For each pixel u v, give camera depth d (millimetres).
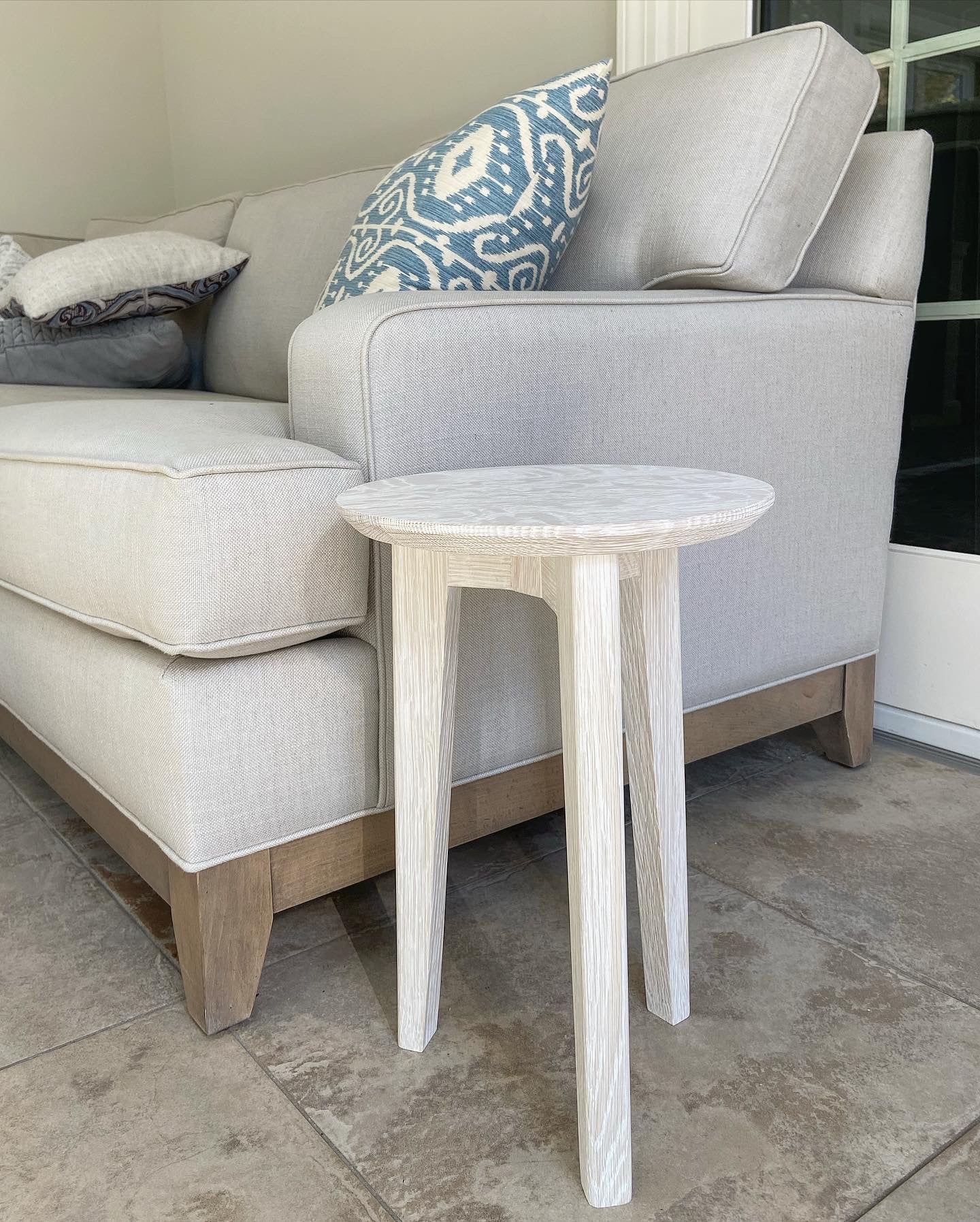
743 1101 879
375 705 1033
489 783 1148
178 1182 813
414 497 822
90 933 1178
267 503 911
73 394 1835
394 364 966
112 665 1019
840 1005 1004
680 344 1168
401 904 930
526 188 1210
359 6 2553
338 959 1110
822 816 1403
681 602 1249
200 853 940
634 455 1156
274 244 2018
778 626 1366
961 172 1491
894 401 1442
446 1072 929
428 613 860
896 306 1415
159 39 3348
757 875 1248
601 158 1406
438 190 1210
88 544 999
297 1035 987
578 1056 780
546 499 797
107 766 1058
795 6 1667
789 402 1300
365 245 1265
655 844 946
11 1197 802
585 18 2006
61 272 1894
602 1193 773
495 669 1103
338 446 1000
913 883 1224
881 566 1494
